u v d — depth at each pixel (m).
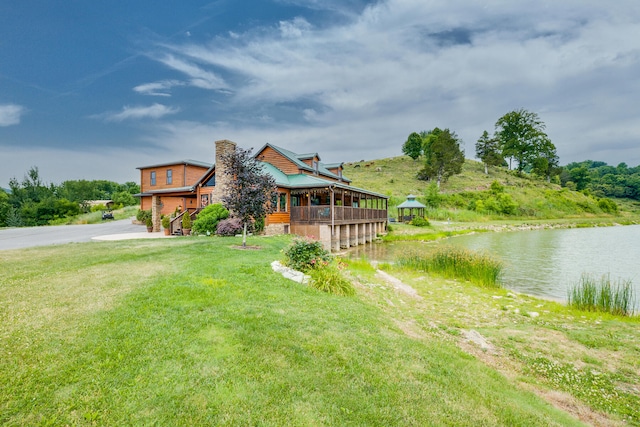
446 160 54.84
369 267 13.22
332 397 3.14
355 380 3.49
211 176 21.17
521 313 7.98
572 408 3.91
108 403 2.81
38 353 3.54
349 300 6.73
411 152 74.25
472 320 7.40
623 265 15.06
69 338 3.92
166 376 3.25
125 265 8.27
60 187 55.34
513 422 3.13
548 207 52.28
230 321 4.70
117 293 5.75
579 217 51.03
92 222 32.59
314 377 3.46
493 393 3.69
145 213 27.05
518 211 48.81
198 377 3.27
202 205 21.64
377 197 27.52
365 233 24.78
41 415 2.63
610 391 4.36
